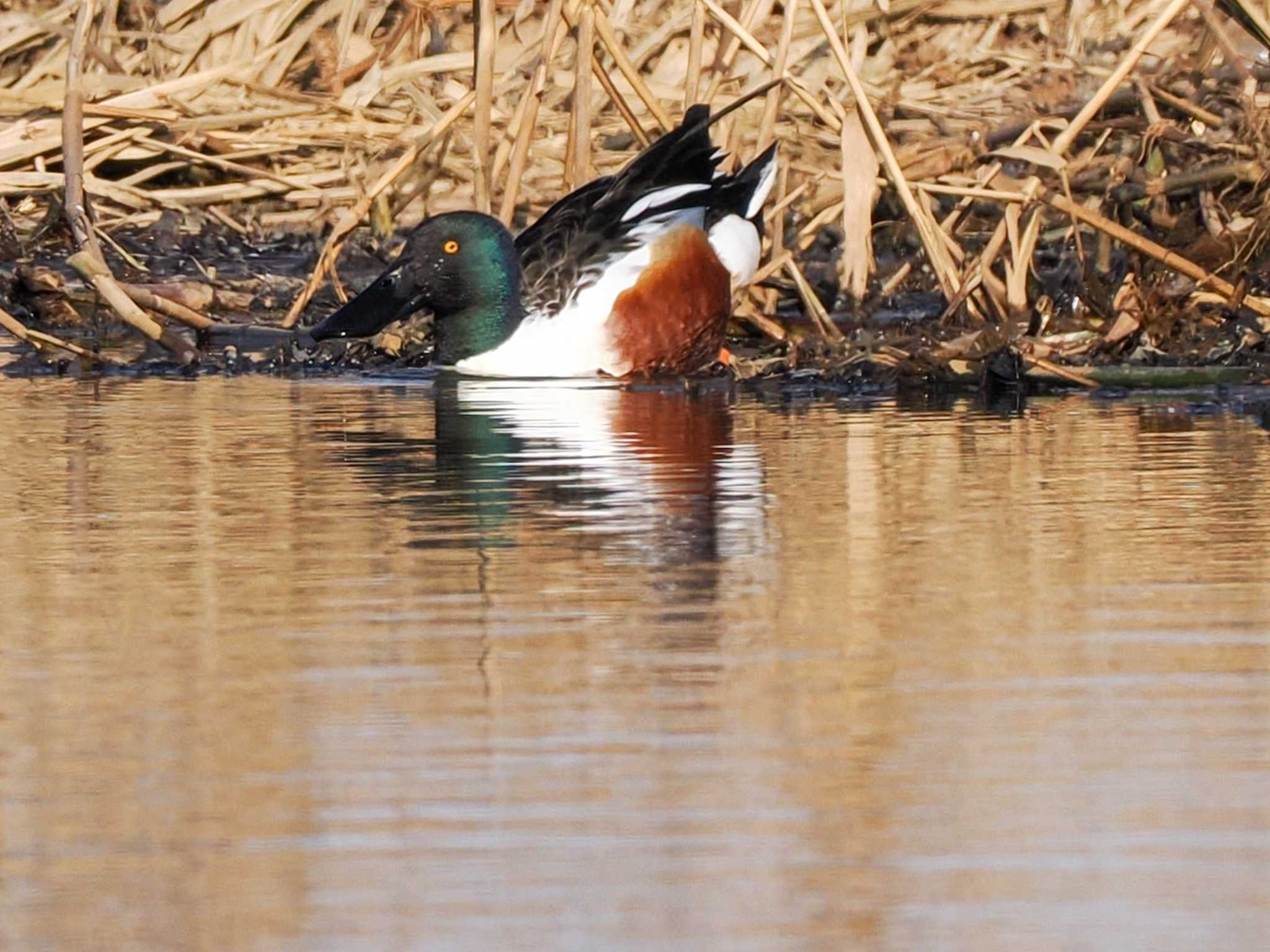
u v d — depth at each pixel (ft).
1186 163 57.82
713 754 20.76
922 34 69.46
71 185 49.88
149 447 38.42
